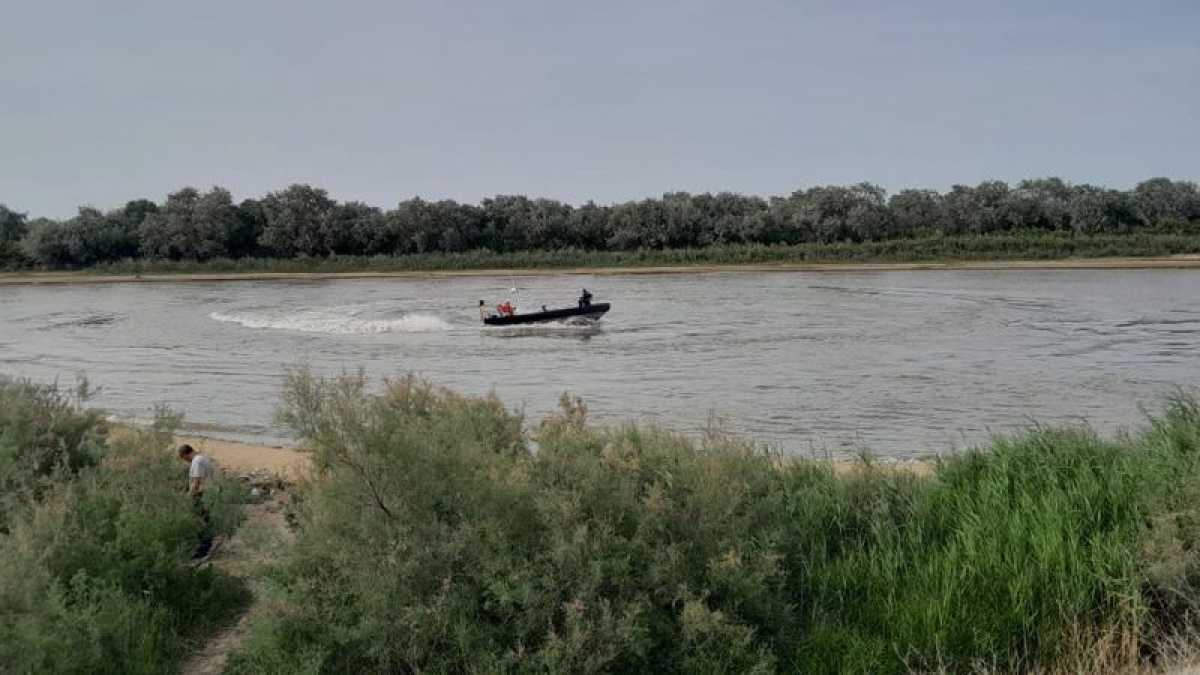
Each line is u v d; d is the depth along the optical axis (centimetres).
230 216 11369
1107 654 796
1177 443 1118
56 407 1362
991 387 2545
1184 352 3183
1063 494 1005
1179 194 11838
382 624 753
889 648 805
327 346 3919
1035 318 4428
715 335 4050
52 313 6006
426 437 835
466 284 8331
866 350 3412
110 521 996
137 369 3303
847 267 9325
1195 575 847
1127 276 7444
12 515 954
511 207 12056
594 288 7462
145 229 11188
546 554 767
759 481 993
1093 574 866
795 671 777
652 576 774
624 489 825
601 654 714
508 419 1071
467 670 736
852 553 948
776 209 11769
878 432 2008
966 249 9856
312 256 11112
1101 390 2459
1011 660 795
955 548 918
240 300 6844
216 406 2523
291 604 795
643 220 11400
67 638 734
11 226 12638
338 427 815
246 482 1518
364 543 785
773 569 820
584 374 2967
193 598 963
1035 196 12112
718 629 746
